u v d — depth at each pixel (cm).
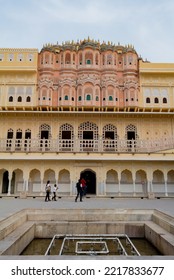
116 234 920
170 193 2191
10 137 2378
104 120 2412
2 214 914
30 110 2419
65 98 2439
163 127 2406
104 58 2600
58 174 2102
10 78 2520
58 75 2569
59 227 968
